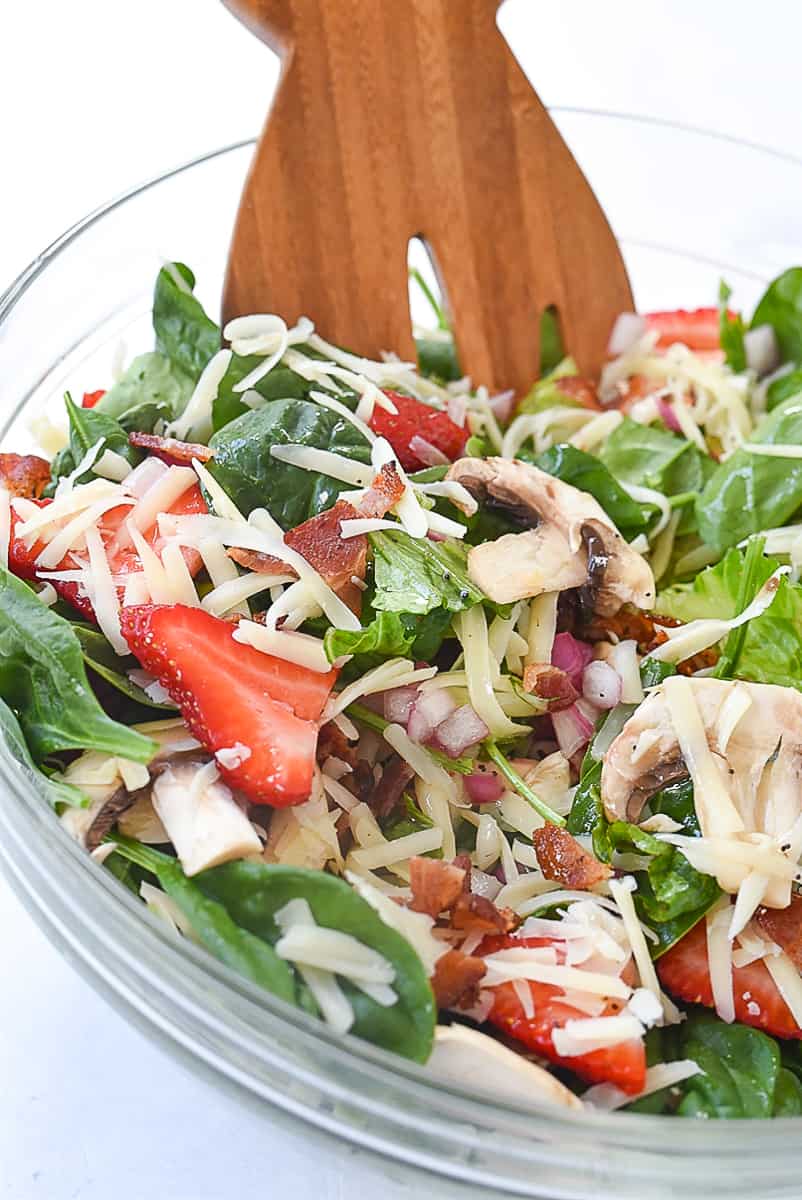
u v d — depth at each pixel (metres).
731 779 0.36
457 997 0.34
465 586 0.37
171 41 0.63
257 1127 0.37
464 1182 0.32
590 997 0.34
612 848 0.36
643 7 0.66
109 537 0.37
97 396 0.43
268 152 0.42
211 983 0.32
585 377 0.48
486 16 0.44
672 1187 0.32
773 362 0.49
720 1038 0.35
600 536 0.39
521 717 0.39
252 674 0.35
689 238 0.52
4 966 0.40
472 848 0.37
